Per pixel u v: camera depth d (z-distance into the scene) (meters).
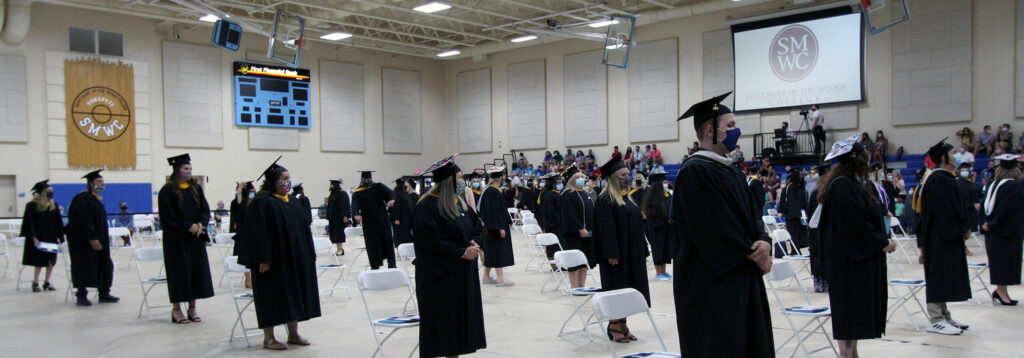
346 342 6.38
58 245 9.72
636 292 4.66
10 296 9.43
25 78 20.17
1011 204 7.09
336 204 14.19
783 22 21.73
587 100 26.14
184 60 23.06
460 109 29.83
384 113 28.23
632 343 6.00
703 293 3.22
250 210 5.91
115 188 21.55
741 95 22.69
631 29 19.17
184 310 8.16
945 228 6.00
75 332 6.97
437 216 4.80
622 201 5.85
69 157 20.81
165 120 22.66
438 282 4.78
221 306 8.46
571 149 26.59
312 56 26.12
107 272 8.79
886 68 20.44
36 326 7.29
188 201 7.30
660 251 9.99
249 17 21.50
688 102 23.78
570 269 8.15
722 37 23.03
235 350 6.12
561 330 6.43
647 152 23.84
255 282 6.02
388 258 10.86
